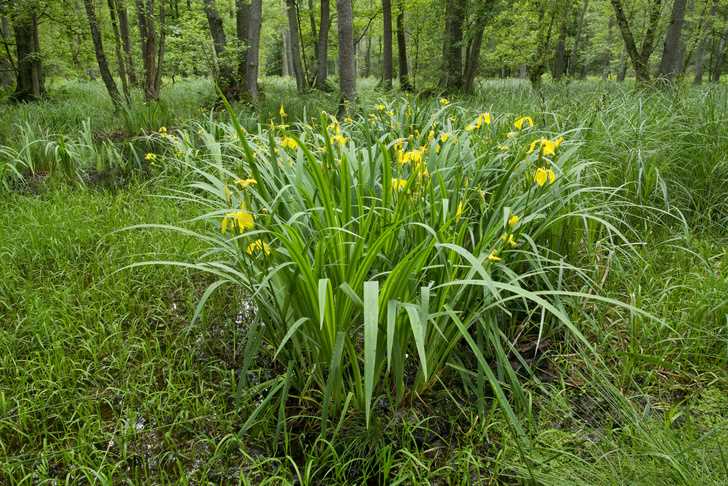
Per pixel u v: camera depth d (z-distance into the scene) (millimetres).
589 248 2506
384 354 1789
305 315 1808
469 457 1656
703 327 2160
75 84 14016
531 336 2359
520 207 2205
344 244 1733
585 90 7863
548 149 1920
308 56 18609
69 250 3131
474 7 9570
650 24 9555
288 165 2279
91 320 2434
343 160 1689
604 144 3609
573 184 2342
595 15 21016
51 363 2113
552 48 14188
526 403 1686
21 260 3031
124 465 1725
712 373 1971
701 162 3506
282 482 1580
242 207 1816
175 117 6598
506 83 12789
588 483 1473
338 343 1579
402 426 1839
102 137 6062
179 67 12805
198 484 1646
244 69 9195
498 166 2588
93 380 2062
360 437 1739
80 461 1682
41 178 4797
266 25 20078
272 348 2213
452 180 2344
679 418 1812
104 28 9086
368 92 9758
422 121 3738
